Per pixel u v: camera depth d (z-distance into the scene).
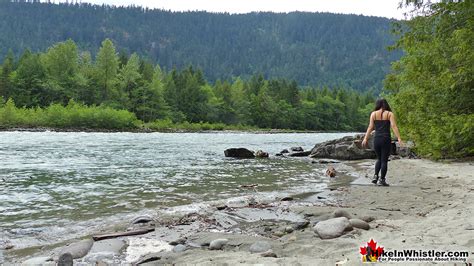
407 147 17.80
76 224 6.02
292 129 115.44
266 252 4.22
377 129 9.44
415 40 15.77
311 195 8.40
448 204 6.67
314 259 3.84
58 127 59.12
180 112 89.25
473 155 15.05
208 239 5.02
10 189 9.12
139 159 16.86
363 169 13.85
